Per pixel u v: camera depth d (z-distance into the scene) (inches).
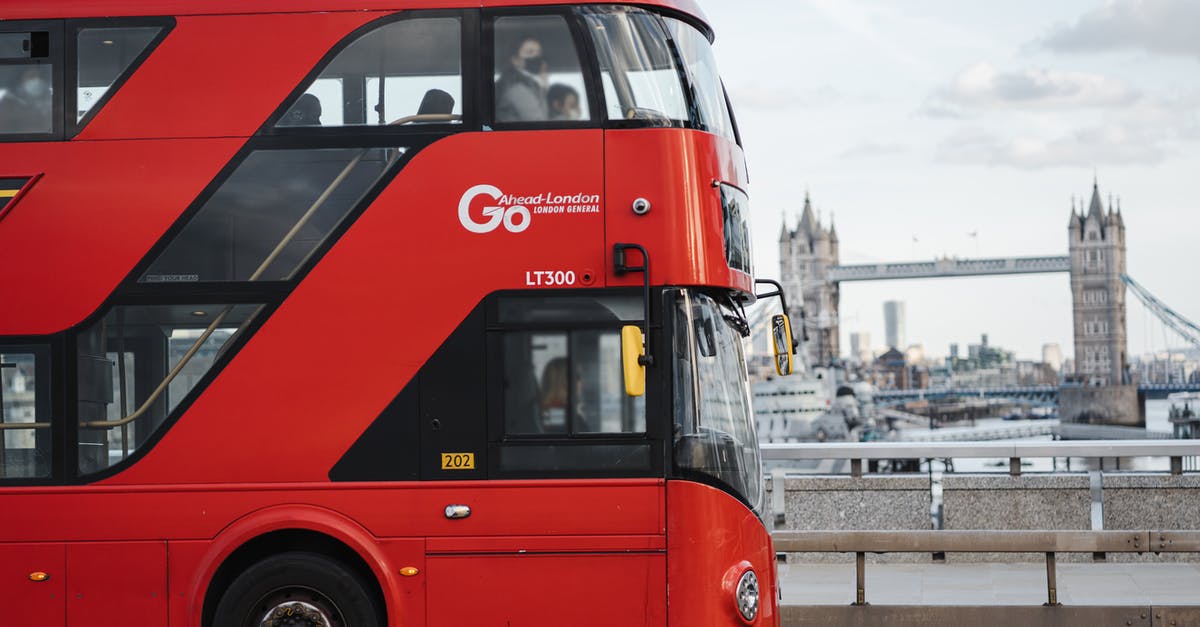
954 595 450.9
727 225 334.6
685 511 321.7
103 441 331.9
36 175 334.3
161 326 331.9
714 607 321.1
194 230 332.5
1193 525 524.4
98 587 329.4
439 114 332.5
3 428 332.2
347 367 328.8
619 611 323.0
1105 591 457.1
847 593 459.8
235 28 336.8
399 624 325.1
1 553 331.3
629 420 324.8
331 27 335.9
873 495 540.4
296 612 332.2
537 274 326.6
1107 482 529.7
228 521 328.2
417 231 329.4
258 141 333.4
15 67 339.3
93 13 338.6
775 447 540.7
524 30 334.0
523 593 324.5
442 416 327.0
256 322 330.3
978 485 534.3
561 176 327.9
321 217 331.6
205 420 330.0
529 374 326.6
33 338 332.2
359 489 327.3
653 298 324.5
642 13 334.6
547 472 325.1
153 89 336.2
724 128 347.6
